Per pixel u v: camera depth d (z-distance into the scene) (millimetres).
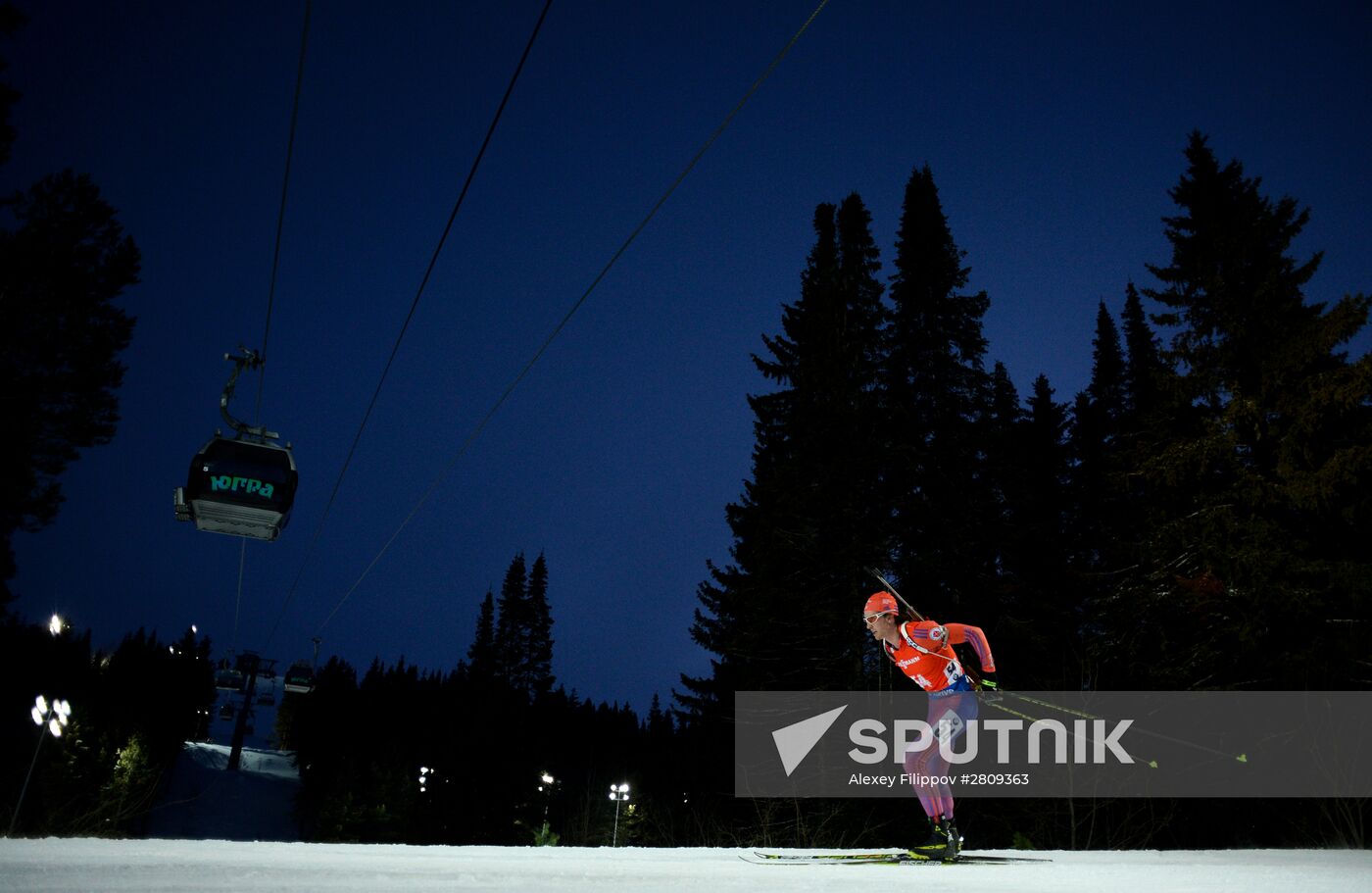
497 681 65125
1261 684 19906
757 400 30516
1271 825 19828
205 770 83000
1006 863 6238
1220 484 21938
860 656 22391
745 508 29312
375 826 57812
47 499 40531
